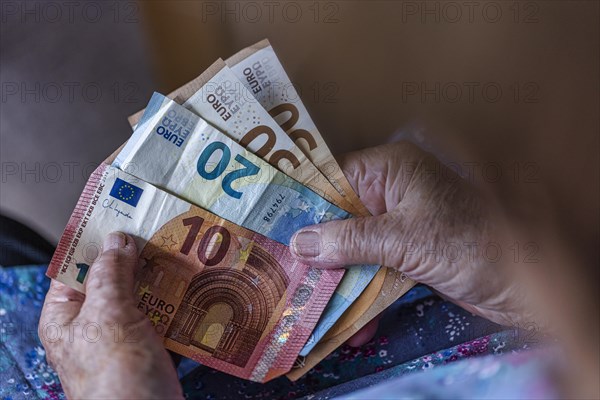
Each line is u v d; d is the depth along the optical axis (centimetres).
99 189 119
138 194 120
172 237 121
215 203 123
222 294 124
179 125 123
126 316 103
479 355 100
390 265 118
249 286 124
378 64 192
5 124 228
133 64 242
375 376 108
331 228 119
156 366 98
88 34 247
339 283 126
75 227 118
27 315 130
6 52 244
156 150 122
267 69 135
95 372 98
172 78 239
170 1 248
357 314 126
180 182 123
